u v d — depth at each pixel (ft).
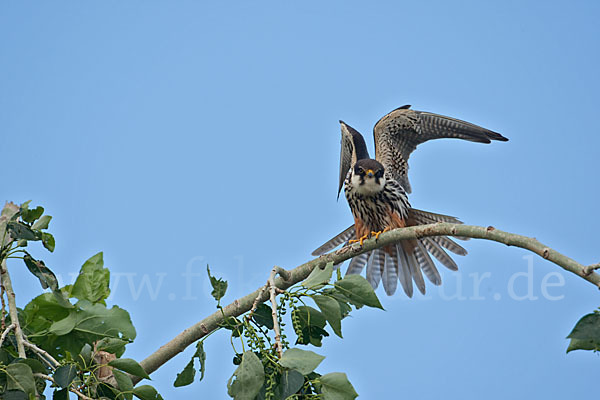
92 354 27.17
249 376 21.09
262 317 23.99
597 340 22.76
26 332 29.04
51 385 25.38
